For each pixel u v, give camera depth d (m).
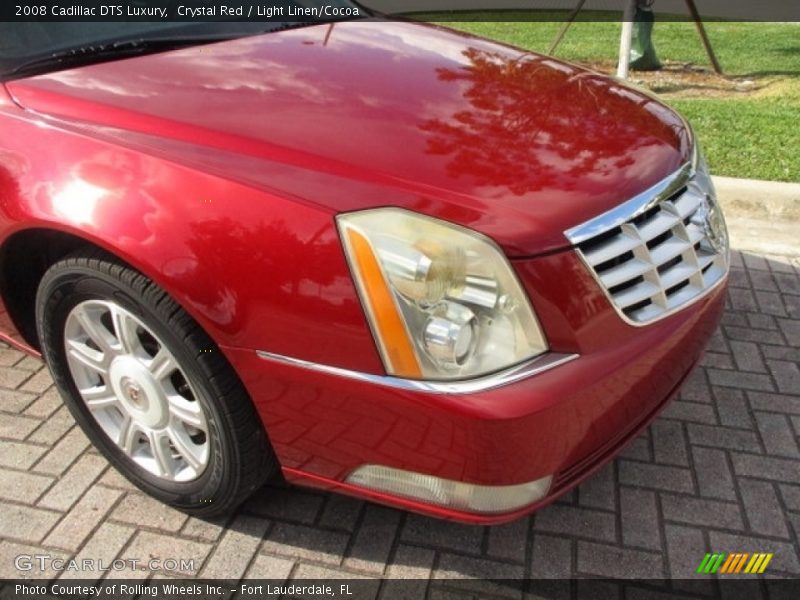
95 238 1.90
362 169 1.86
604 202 1.88
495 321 1.74
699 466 2.55
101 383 2.37
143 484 2.36
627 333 1.91
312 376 1.81
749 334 3.30
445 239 1.72
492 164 1.94
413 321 1.71
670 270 2.06
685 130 2.42
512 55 2.82
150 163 1.92
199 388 1.98
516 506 1.86
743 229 4.16
